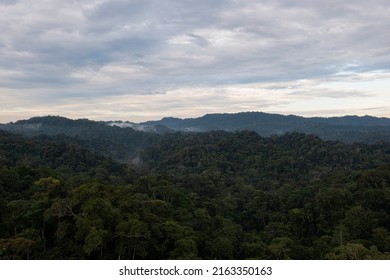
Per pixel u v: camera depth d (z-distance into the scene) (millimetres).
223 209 64438
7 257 27141
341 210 51375
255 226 61906
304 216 53281
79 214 30547
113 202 35125
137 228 28859
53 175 66750
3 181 53469
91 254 29312
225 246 36875
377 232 41062
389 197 49406
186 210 50281
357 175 71375
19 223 33688
